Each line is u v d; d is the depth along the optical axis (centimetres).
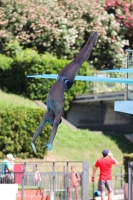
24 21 8219
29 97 7544
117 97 7556
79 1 8569
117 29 8744
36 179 4819
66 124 7281
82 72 7825
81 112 7938
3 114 6412
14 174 4922
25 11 8281
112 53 8706
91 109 7981
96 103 7994
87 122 7962
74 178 4856
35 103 7450
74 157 6638
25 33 8275
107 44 8700
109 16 8738
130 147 7125
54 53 8312
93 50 8669
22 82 7612
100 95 7706
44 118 2767
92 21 8606
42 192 4819
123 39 9044
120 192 5847
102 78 3234
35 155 6431
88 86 7894
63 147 6775
